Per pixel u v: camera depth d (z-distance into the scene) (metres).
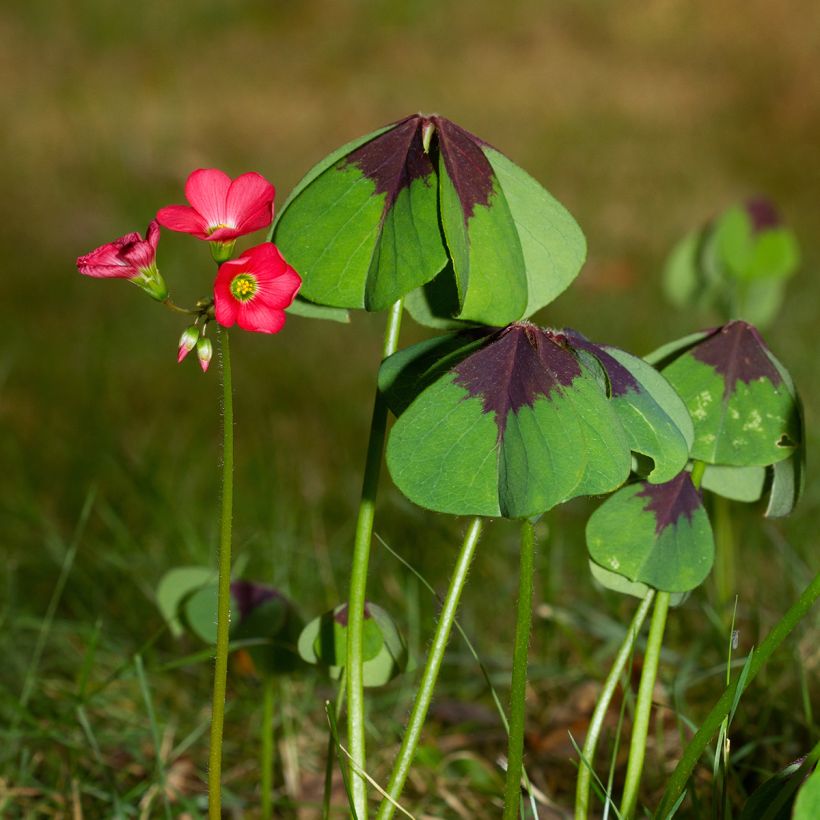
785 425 0.90
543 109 3.71
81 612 1.25
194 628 0.99
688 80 4.00
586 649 1.17
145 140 3.27
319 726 1.10
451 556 1.31
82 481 1.58
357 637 0.90
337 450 1.71
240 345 2.14
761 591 1.23
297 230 0.89
